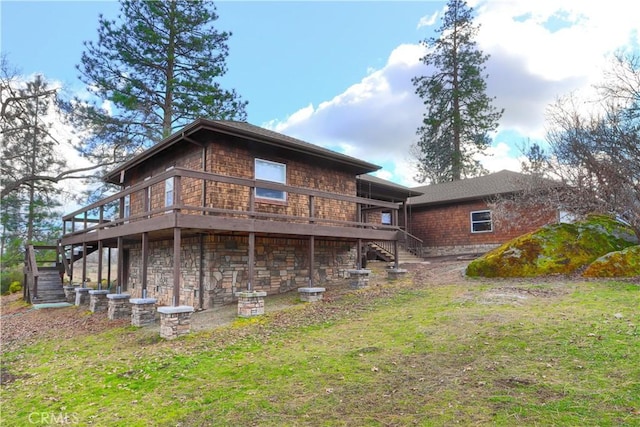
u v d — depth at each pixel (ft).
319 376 16.07
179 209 25.67
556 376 14.11
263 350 20.31
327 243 43.75
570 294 26.12
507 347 17.39
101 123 65.77
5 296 64.13
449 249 67.36
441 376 15.03
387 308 27.61
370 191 61.00
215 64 69.72
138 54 63.57
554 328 19.19
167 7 65.51
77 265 100.12
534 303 24.54
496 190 61.52
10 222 75.20
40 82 68.74
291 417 12.69
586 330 18.49
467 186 70.44
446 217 68.49
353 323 24.43
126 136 69.00
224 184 34.81
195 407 14.10
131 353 21.90
